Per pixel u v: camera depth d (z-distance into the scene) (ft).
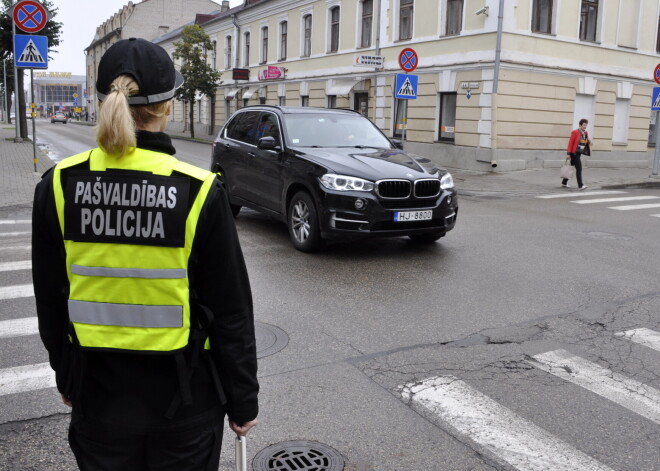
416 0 71.56
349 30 85.56
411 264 24.26
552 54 64.90
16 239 28.22
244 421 6.26
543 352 15.74
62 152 78.28
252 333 6.24
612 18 69.67
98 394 5.88
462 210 39.09
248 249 26.53
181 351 5.80
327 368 14.48
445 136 69.21
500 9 59.82
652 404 13.01
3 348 15.47
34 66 46.14
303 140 27.89
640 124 75.36
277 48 107.34
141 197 5.71
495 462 10.72
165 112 6.13
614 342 16.53
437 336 16.70
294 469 10.43
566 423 12.12
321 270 23.21
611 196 47.26
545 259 25.50
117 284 5.77
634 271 23.88
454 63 65.98
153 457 5.92
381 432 11.64
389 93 77.20
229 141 32.42
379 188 24.22
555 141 66.74
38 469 10.33
